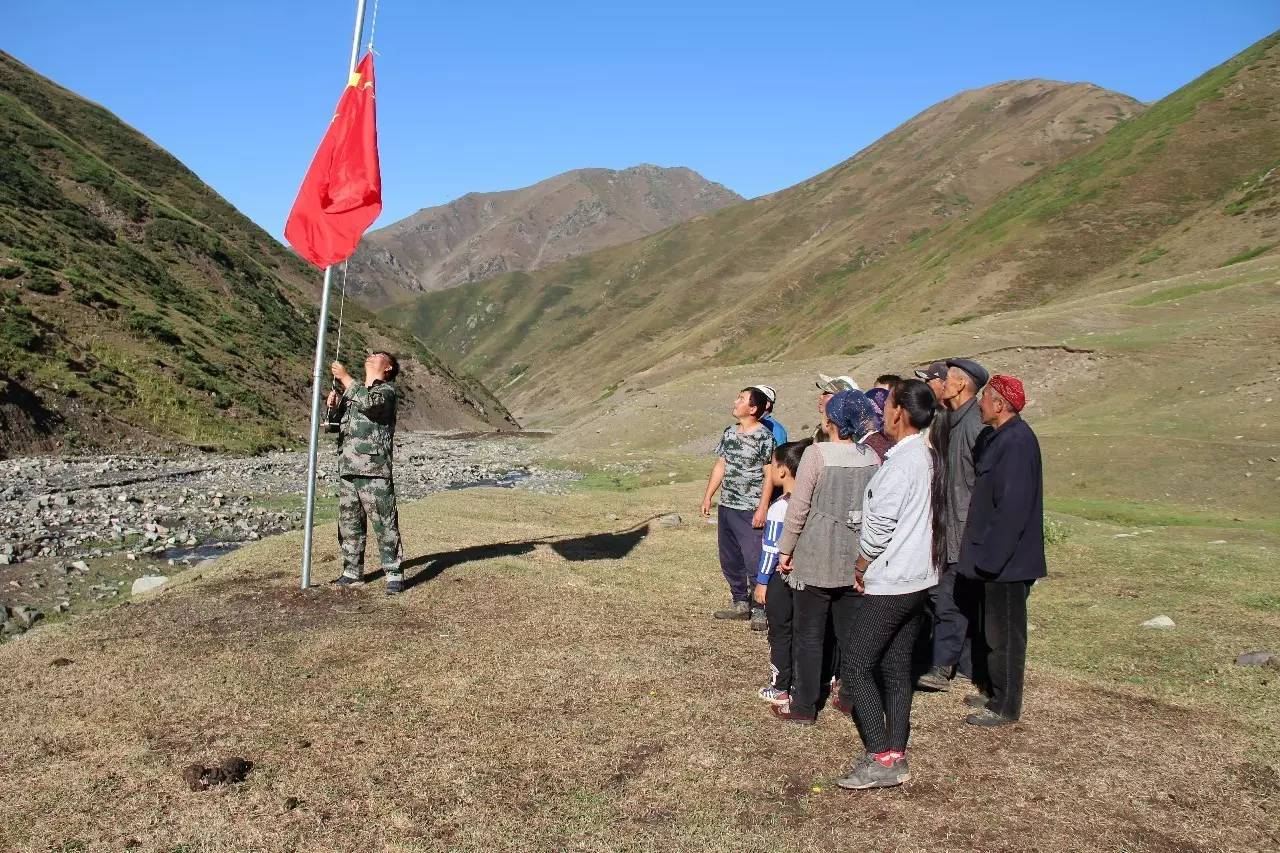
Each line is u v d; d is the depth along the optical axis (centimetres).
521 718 542
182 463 2777
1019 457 533
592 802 439
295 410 4369
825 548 512
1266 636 733
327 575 897
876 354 4478
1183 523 1577
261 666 621
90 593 1138
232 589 841
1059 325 4019
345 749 493
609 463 3062
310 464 833
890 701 466
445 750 494
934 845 404
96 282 4266
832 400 526
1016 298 7412
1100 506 1747
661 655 675
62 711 539
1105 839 410
